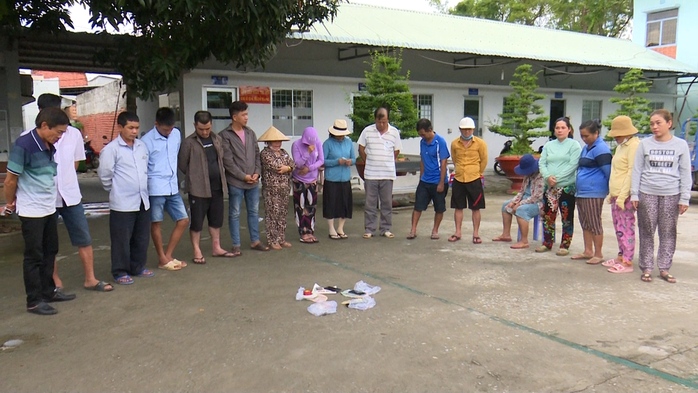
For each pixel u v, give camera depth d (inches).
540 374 136.4
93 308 185.5
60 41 390.6
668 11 824.9
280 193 271.0
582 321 173.0
